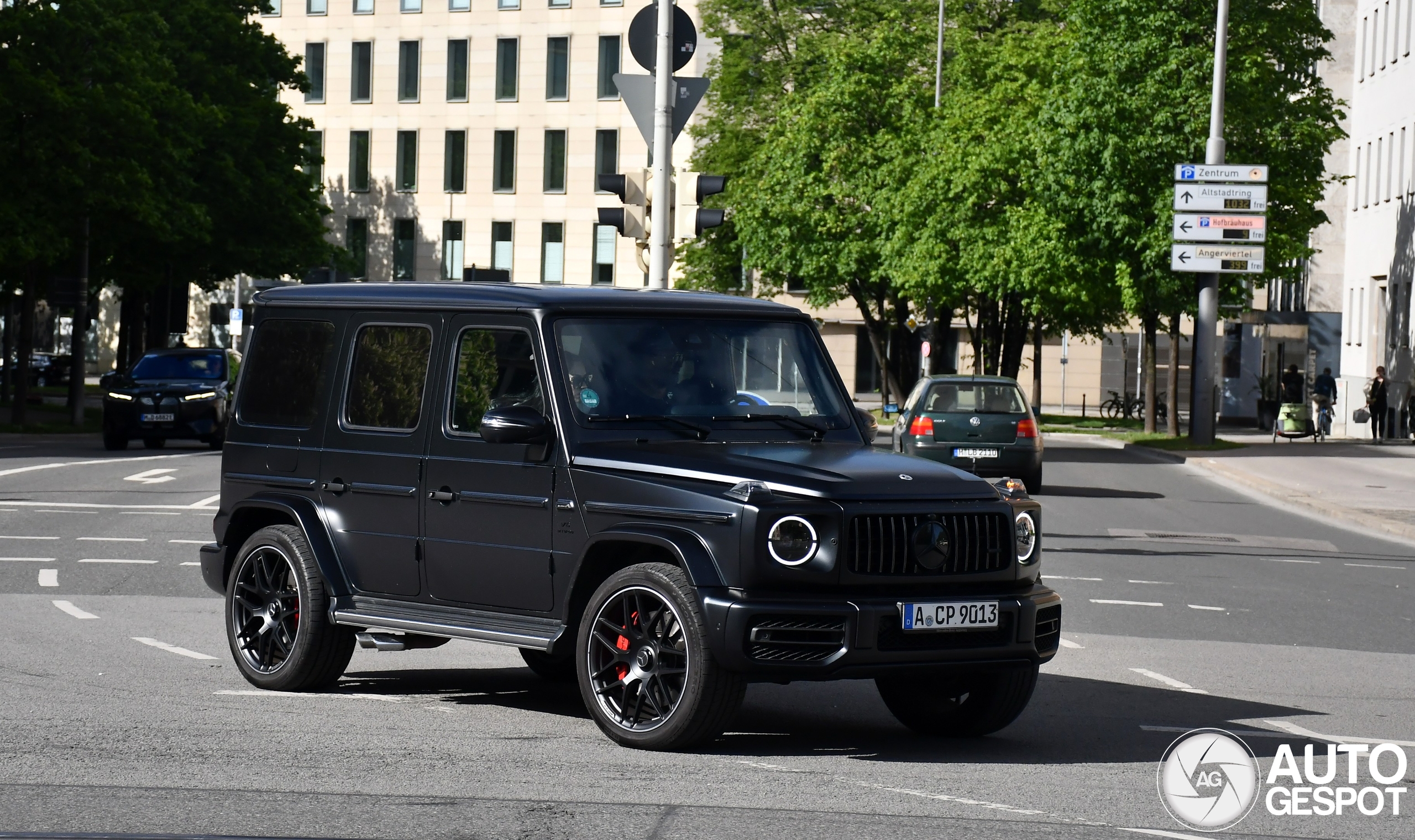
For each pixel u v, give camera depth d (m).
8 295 60.34
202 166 61.44
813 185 70.62
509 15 104.50
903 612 9.36
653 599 9.60
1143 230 55.88
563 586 10.14
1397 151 68.38
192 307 109.31
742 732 10.52
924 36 74.25
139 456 40.59
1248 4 55.47
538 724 10.61
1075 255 57.06
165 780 8.73
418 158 106.88
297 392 11.88
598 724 9.84
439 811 8.11
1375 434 59.75
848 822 8.05
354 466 11.35
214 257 62.53
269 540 11.72
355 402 11.49
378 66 107.56
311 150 67.06
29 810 8.04
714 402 10.73
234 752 9.50
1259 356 80.06
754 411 10.80
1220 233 50.78
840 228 70.00
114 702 11.12
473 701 11.55
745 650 9.20
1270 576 22.17
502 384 10.65
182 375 43.97
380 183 107.56
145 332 80.69
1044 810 8.46
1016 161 62.03
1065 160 56.22
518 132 104.56
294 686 11.66
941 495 9.71
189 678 12.22
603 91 102.75
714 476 9.55
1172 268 51.03
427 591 10.93
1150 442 56.06
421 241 106.88
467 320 10.95
